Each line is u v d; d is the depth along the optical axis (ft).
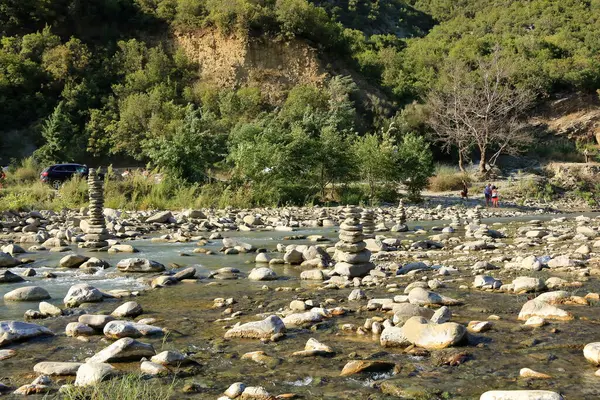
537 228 46.91
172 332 13.74
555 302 16.49
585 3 302.45
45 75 170.40
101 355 11.27
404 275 23.03
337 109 165.48
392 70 211.82
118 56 181.57
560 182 134.41
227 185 84.38
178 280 22.49
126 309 15.87
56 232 41.96
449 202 102.06
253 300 18.13
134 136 153.58
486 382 9.73
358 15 353.92
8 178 105.60
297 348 12.18
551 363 10.79
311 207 80.02
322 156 90.79
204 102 171.22
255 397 9.05
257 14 188.03
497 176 140.05
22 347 12.59
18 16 184.55
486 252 30.94
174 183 81.30
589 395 9.02
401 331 12.44
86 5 192.44
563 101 199.00
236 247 33.68
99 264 26.61
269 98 177.37
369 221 37.78
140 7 201.77
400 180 100.22
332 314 15.48
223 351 11.98
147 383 9.87
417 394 9.18
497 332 13.12
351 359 11.29
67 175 100.73
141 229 48.32
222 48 186.70
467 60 216.74
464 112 148.46
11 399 9.16
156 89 166.50
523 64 202.39
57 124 147.74
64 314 16.22
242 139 95.61
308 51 188.85
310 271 23.09
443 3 397.39
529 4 320.91
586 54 229.86
